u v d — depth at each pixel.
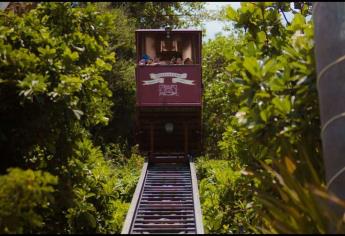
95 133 21.94
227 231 8.77
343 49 5.91
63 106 7.90
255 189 7.11
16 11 9.99
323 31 5.78
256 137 6.46
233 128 8.67
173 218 8.83
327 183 5.67
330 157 5.65
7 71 7.93
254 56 7.02
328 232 5.19
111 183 10.33
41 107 7.98
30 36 8.54
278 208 5.88
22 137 8.21
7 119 8.26
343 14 6.03
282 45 7.44
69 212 8.43
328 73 5.72
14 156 8.45
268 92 6.45
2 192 5.94
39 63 7.99
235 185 8.61
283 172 5.79
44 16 9.02
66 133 8.55
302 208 5.45
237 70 7.09
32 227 6.77
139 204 9.54
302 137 6.48
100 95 8.75
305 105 6.36
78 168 8.77
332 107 5.69
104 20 9.34
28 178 5.82
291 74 6.45
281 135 6.37
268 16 8.08
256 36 8.06
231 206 9.06
